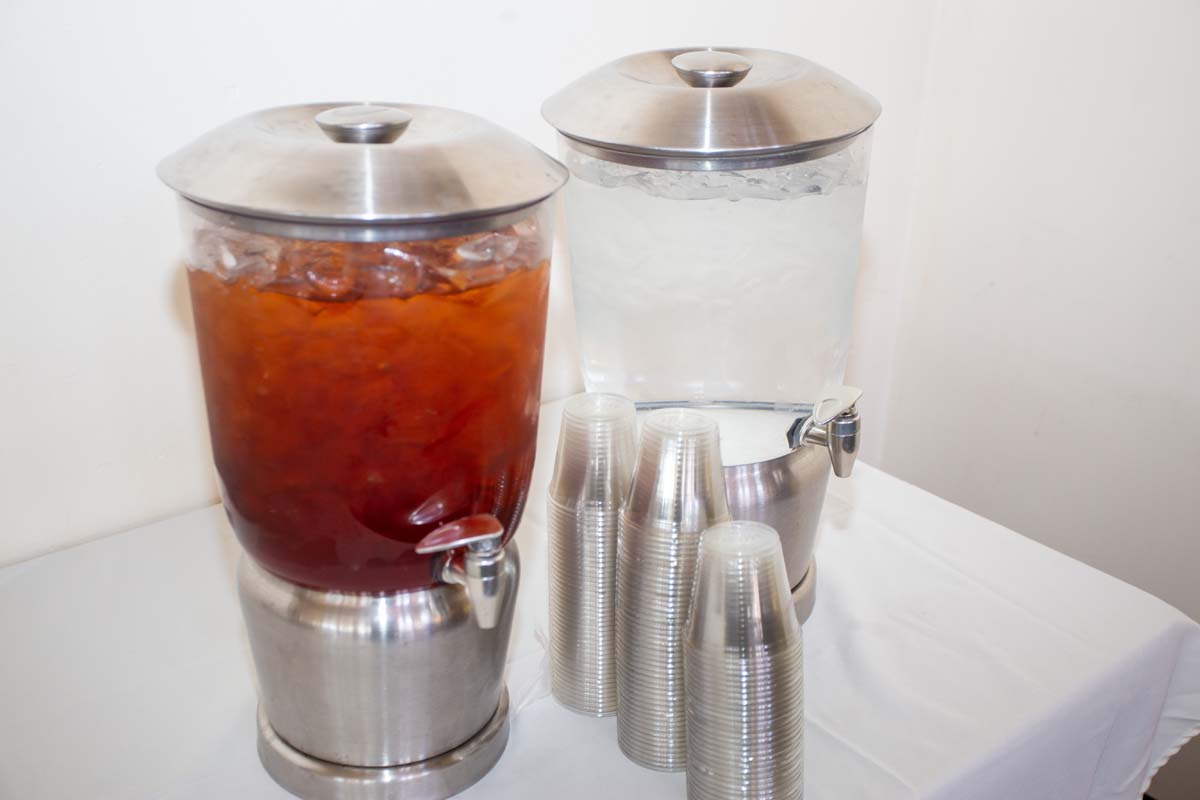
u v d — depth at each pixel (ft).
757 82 2.01
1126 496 4.01
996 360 4.35
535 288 1.61
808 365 2.18
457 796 1.83
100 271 2.51
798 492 2.15
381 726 1.75
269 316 1.43
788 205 1.96
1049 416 4.21
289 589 1.72
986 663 2.18
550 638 2.04
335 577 1.64
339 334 1.42
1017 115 4.02
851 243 2.08
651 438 1.73
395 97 2.82
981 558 2.59
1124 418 3.94
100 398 2.62
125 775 1.86
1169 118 3.56
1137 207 3.72
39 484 2.60
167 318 2.65
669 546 1.72
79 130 2.37
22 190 2.35
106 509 2.73
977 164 4.21
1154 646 2.25
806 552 2.28
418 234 1.39
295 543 1.60
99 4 2.31
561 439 1.91
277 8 2.55
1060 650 2.22
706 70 1.95
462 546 1.59
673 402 2.22
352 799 1.78
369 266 1.40
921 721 2.00
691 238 2.01
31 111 2.30
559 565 1.94
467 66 2.92
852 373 4.66
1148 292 3.76
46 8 2.25
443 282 1.44
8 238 2.37
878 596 2.42
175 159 1.55
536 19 3.00
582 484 1.86
